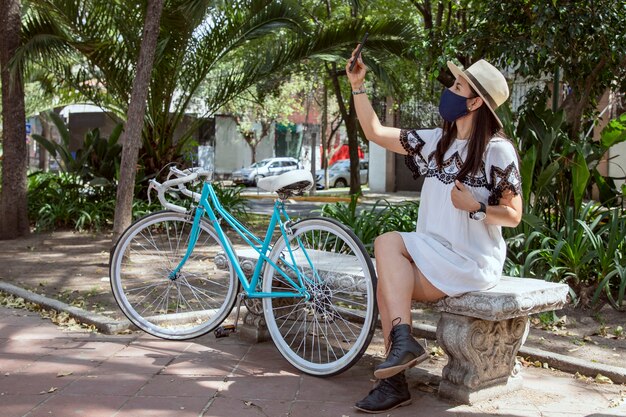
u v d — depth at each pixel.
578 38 7.33
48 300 5.37
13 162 9.70
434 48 9.52
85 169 11.63
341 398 3.45
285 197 4.11
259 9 10.70
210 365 3.96
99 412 3.21
